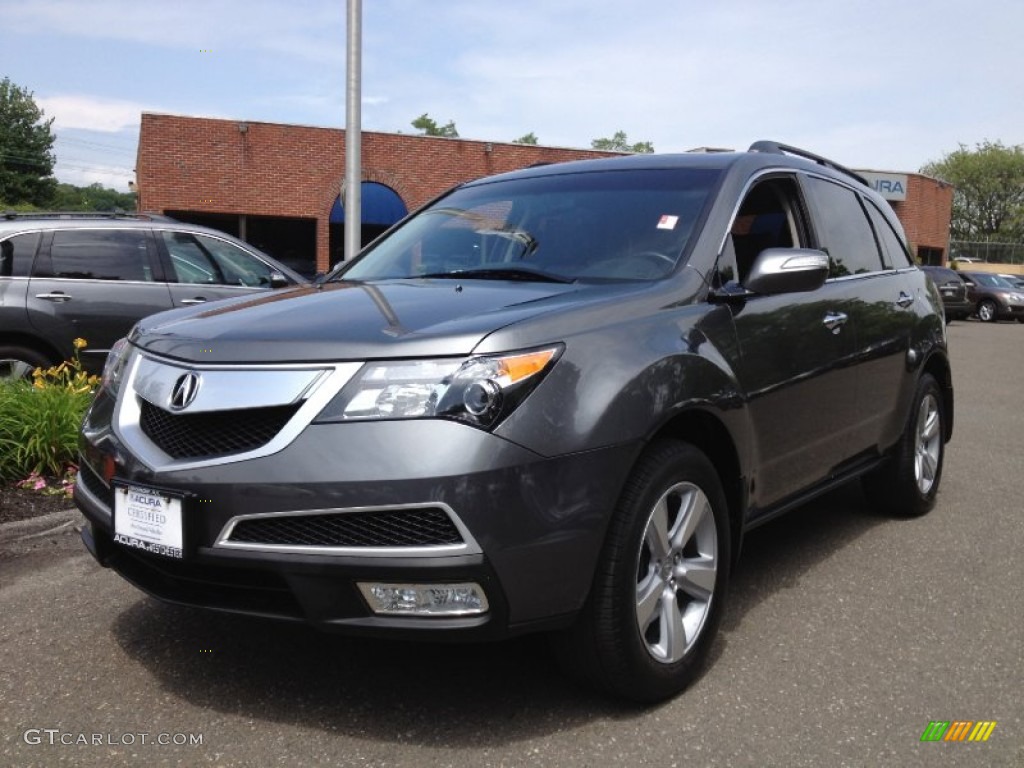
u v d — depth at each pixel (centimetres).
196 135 2388
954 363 1532
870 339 449
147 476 277
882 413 471
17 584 411
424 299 312
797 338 380
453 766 262
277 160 2467
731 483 340
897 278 508
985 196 7819
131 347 324
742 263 371
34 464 567
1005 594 406
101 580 416
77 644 345
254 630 358
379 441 252
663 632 299
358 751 271
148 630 358
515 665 327
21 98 6850
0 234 723
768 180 408
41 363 727
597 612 276
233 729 283
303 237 2558
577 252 363
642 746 274
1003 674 326
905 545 476
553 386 267
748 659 335
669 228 362
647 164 415
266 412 267
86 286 740
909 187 3881
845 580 422
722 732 283
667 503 304
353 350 263
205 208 2417
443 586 252
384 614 256
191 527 267
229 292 800
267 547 259
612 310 299
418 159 2625
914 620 374
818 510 546
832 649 345
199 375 277
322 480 252
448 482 248
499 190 439
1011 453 730
